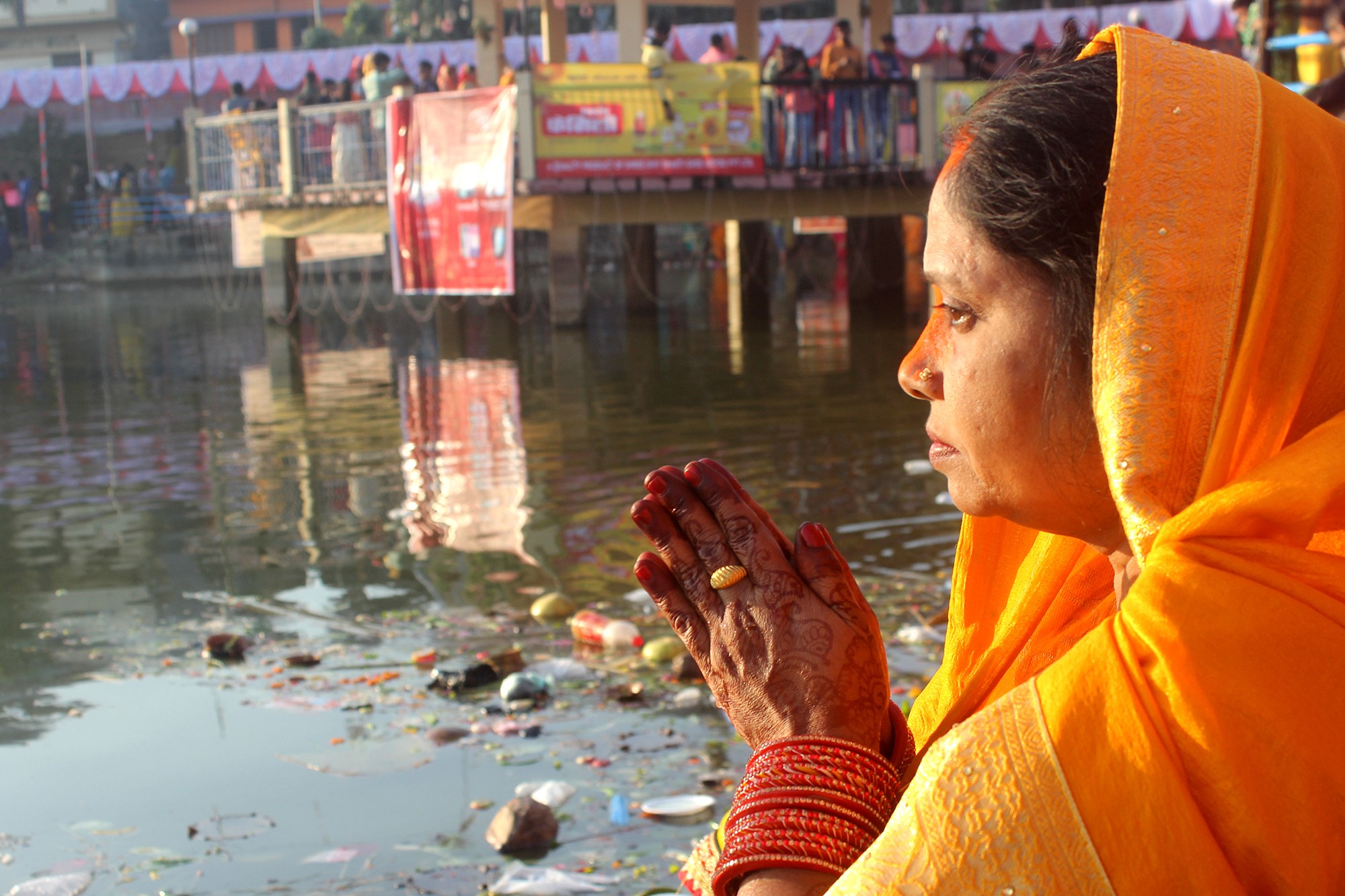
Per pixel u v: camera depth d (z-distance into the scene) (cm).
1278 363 72
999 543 99
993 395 76
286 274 1762
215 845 295
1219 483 70
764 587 87
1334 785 64
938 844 66
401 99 1486
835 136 1490
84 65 3059
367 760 341
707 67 1437
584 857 280
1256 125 72
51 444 906
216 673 418
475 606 480
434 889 268
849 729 84
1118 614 69
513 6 1839
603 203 1472
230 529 624
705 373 1132
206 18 3975
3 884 278
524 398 1030
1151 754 64
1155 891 63
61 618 486
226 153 1797
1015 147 74
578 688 390
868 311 1670
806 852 79
